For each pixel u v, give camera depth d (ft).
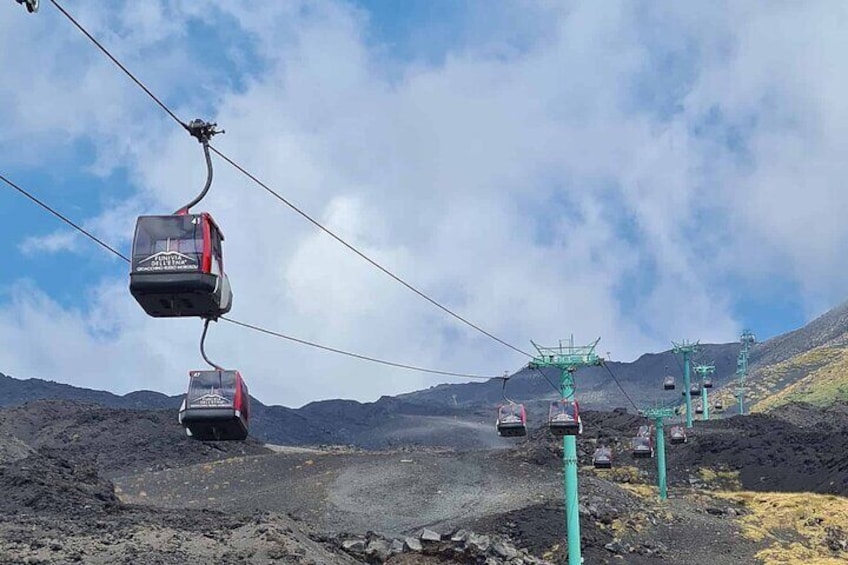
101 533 150.82
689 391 604.49
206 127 83.25
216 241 83.51
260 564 137.39
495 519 338.34
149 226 81.51
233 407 93.61
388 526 352.49
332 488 429.79
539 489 408.67
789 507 367.86
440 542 214.69
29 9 59.41
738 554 289.94
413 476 447.01
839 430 600.39
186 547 141.38
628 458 539.70
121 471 597.11
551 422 205.77
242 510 399.03
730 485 459.32
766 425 602.44
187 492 458.50
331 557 165.58
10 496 215.92
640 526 317.63
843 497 373.20
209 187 83.10
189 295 81.10
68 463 277.64
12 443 290.56
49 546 132.26
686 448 536.83
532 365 210.59
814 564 270.26
